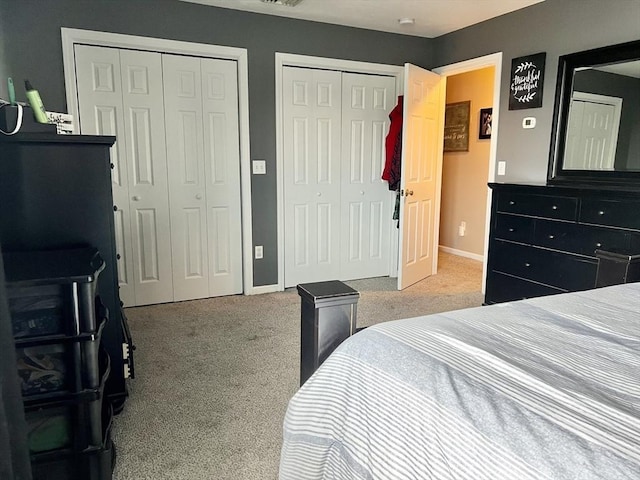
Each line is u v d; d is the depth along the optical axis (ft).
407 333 3.68
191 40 11.20
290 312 11.34
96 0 10.18
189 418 6.61
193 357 8.66
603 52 9.70
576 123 10.38
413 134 12.90
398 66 13.92
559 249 9.36
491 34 12.39
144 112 11.18
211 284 12.61
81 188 6.06
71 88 10.25
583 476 2.07
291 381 7.73
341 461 3.40
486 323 3.91
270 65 12.20
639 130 9.12
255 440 6.11
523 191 10.08
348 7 11.39
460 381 2.89
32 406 4.47
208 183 12.16
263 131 12.42
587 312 4.27
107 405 5.82
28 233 5.90
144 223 11.58
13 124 5.67
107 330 6.46
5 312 2.71
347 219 14.17
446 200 19.15
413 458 2.78
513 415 2.52
